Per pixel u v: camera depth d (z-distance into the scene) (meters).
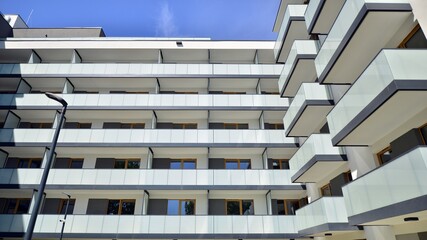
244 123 20.00
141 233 14.98
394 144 8.78
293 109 14.54
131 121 19.61
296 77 15.20
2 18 22.47
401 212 6.55
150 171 16.61
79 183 16.19
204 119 19.84
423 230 7.57
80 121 19.48
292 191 16.98
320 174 13.45
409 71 6.79
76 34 24.27
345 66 10.34
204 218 15.39
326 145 11.87
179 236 14.97
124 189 16.14
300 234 13.48
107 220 15.23
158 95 18.97
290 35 16.16
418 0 7.47
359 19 8.36
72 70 19.50
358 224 8.36
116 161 18.36
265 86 20.94
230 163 18.72
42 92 20.44
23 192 16.84
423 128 7.84
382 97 7.22
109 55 21.20
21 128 17.78
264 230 15.19
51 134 17.59
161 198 17.19
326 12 12.07
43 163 17.27
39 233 14.91
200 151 18.25
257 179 16.64
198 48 20.67
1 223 15.05
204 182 16.47
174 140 17.59
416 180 6.14
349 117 8.94
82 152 18.20
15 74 19.17
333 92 12.75
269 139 17.83
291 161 15.15
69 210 16.89
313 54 13.71
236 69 20.00
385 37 8.93
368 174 7.93
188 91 20.95
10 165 18.14
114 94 18.86
